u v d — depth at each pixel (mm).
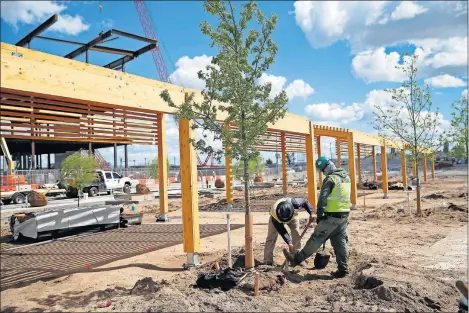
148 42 30578
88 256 8531
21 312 5090
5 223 16141
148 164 40062
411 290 4781
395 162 66875
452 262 6605
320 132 17266
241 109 6180
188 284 5738
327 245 8125
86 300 5305
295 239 6836
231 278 5375
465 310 4152
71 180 20250
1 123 6695
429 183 31766
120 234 11391
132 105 7027
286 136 18500
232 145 6137
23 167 47688
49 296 5750
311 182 13859
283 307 4551
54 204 21906
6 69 5277
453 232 9555
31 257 8703
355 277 5645
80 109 7422
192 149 7336
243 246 8781
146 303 4805
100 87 6492
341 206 5879
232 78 5953
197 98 8477
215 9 6082
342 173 6027
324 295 5004
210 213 16234
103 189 27609
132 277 6602
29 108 6945
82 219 11586
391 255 7270
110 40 28859
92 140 9383
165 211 13852
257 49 6273
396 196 21344
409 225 10875
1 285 6465
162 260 7859
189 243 7180
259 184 35625
